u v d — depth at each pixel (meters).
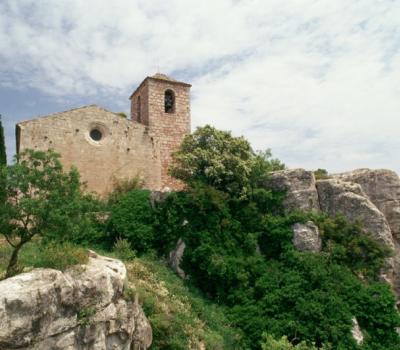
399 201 30.62
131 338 15.06
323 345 19.56
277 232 26.11
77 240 25.62
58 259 14.21
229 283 24.02
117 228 26.84
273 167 37.62
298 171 29.34
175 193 27.88
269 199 28.34
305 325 20.81
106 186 33.44
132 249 26.42
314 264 23.75
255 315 21.91
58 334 12.31
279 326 20.86
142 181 34.12
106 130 34.69
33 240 20.50
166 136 38.38
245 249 25.95
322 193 29.62
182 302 21.17
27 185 14.77
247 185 28.33
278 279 23.59
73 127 33.22
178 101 39.81
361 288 23.12
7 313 11.09
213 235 25.66
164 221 27.41
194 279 24.64
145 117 38.69
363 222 27.66
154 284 21.30
